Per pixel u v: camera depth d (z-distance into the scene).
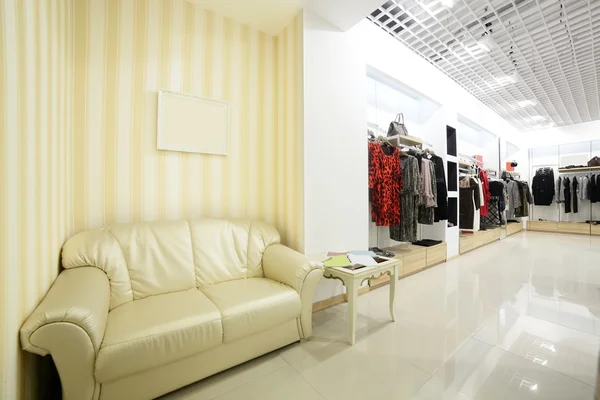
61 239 1.40
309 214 2.19
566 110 5.72
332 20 2.31
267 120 2.47
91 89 1.67
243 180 2.32
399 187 3.14
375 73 2.99
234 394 1.25
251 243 2.02
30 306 1.00
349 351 1.60
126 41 1.79
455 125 4.26
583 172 6.77
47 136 1.20
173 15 1.97
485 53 3.44
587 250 4.64
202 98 2.08
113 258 1.48
